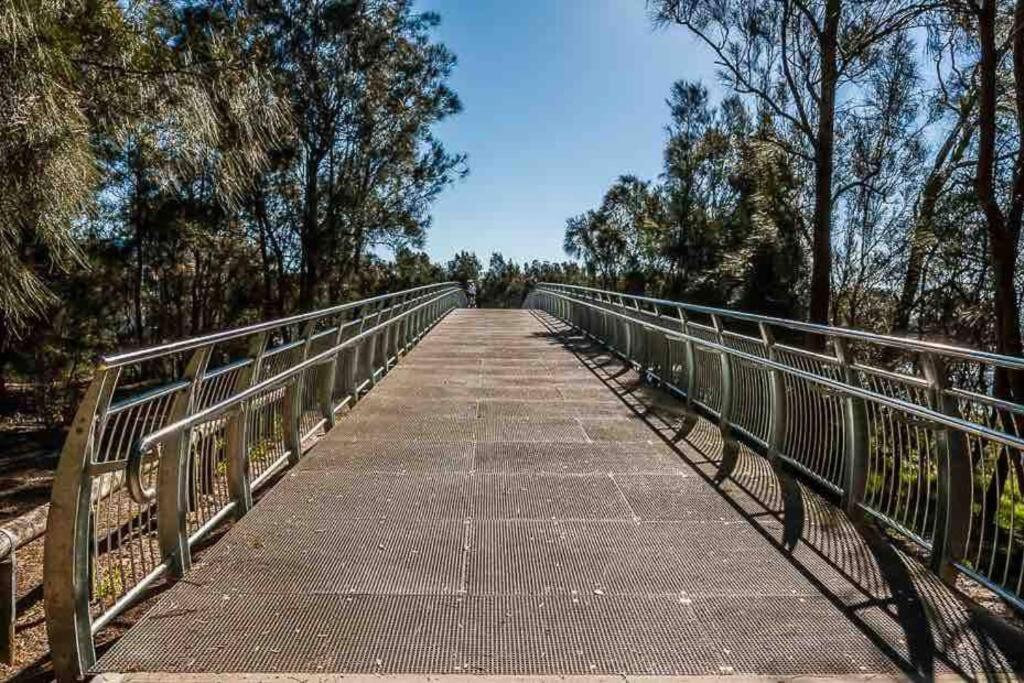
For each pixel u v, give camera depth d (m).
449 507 5.38
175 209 16.80
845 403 5.27
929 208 11.41
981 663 3.24
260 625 3.56
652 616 3.68
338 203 24.55
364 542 4.68
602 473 6.27
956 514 4.09
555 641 3.42
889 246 15.52
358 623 3.59
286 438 6.55
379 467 6.41
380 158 26.06
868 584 4.07
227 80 5.59
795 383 6.32
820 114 14.11
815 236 14.40
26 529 4.43
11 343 16.17
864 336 4.61
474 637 3.45
